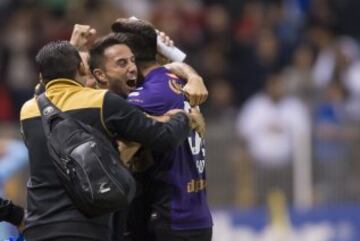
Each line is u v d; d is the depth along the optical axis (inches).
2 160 1174.3
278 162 1395.2
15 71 1652.3
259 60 1628.9
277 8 1721.2
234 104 1617.9
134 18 733.9
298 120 1401.3
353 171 1384.1
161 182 715.4
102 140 669.3
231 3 1717.5
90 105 676.7
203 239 725.3
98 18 1652.3
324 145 1387.8
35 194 679.1
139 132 674.8
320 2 1716.3
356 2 1722.4
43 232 671.1
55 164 667.4
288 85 1492.4
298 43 1646.2
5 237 1007.0
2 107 1622.8
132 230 725.9
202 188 730.2
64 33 1665.8
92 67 709.9
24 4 1717.5
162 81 719.1
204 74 1622.8
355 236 1382.9
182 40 1643.7
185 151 721.0
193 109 726.5
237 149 1402.6
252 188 1397.6
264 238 1391.5
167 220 714.8
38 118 683.4
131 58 707.4
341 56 1576.0
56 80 687.7
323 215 1384.1
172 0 1694.1
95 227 669.9
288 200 1391.5
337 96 1454.2
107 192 656.4
